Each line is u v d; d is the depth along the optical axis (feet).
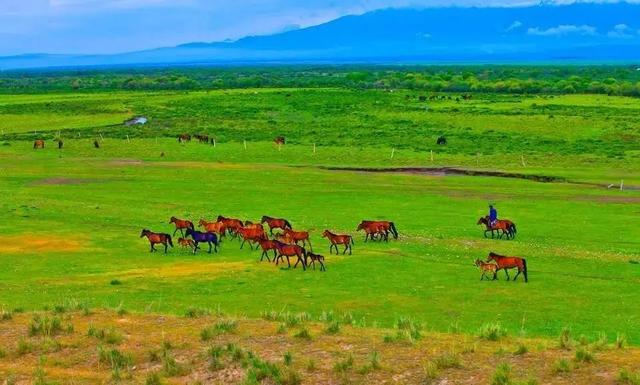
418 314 98.78
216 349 67.00
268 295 109.09
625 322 94.53
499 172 250.98
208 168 258.37
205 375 63.72
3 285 114.42
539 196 205.36
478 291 111.24
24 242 146.41
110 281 117.29
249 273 123.34
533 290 111.86
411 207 190.80
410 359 65.10
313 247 144.56
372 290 111.96
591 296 108.37
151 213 178.50
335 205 193.77
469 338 72.38
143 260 133.59
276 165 269.44
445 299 106.73
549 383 58.95
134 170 254.06
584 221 171.53
